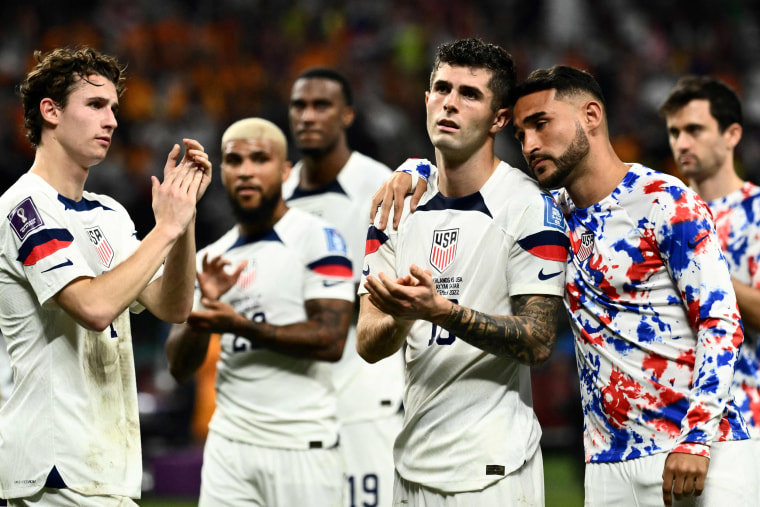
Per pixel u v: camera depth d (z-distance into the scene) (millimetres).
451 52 10453
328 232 14977
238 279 14914
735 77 51156
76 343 10195
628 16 52094
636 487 10062
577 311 10523
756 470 10172
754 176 44531
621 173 10414
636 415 10094
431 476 10531
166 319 11148
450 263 10578
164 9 47156
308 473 14398
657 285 10070
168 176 10312
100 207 10953
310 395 14570
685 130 14672
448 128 10312
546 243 10227
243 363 14547
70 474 9984
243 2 48281
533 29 50750
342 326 14430
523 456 10398
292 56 46719
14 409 10258
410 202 10977
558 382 31203
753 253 14273
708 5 53344
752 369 13500
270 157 14875
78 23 45188
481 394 10445
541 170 10445
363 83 45281
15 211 10039
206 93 43969
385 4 49000
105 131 10445
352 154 17531
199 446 26406
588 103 10391
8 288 10195
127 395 10844
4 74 41656
